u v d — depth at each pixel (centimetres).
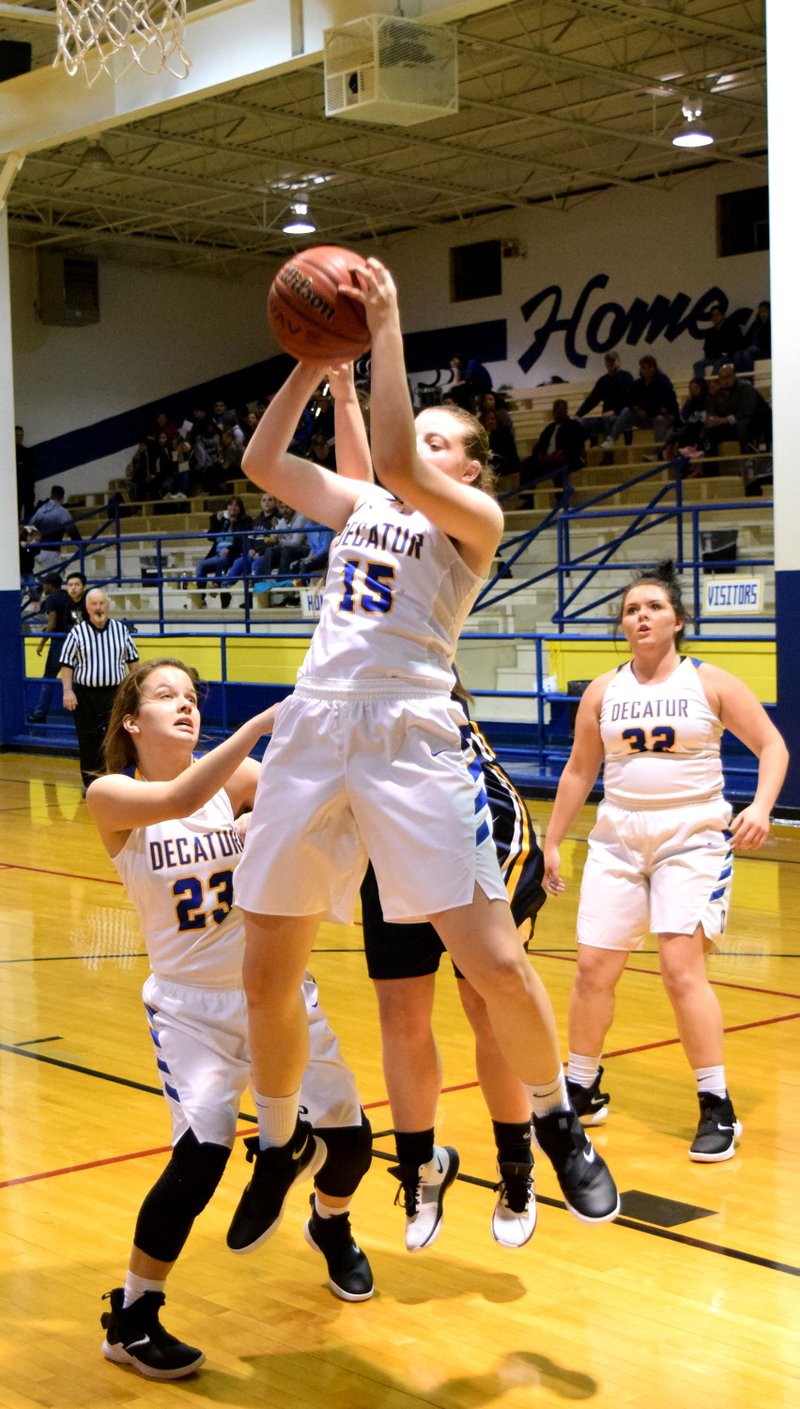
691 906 393
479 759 289
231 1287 309
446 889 240
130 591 1880
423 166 1848
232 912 286
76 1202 352
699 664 408
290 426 267
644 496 1593
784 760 397
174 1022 282
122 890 767
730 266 1856
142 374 2303
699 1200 352
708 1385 262
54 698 1619
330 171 1828
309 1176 281
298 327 249
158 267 2292
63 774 1277
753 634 1253
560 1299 299
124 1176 369
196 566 1795
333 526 276
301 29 1059
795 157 854
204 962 284
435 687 250
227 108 1549
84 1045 491
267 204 2014
